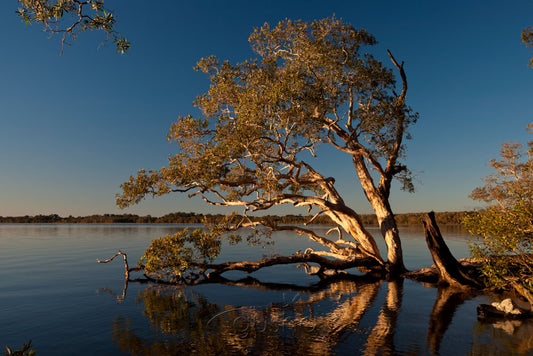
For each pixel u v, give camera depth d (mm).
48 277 21812
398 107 19812
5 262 29453
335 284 19500
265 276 22906
